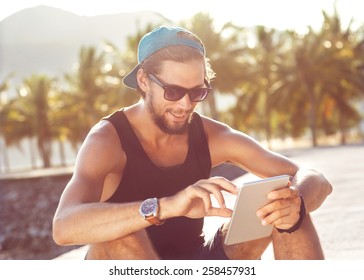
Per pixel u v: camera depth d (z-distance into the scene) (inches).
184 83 97.9
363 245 201.3
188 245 108.2
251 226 92.7
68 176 960.9
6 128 3302.2
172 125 100.7
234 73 2201.0
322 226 250.7
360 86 2324.1
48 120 3201.3
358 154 969.5
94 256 93.3
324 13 2439.7
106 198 104.5
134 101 2263.8
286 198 88.9
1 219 879.7
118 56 2370.8
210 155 112.0
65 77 3006.9
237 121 2603.3
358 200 333.7
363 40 2437.3
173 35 98.0
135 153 101.2
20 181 957.2
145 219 84.3
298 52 2304.4
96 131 100.6
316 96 2347.4
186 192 84.7
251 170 113.9
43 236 802.8
